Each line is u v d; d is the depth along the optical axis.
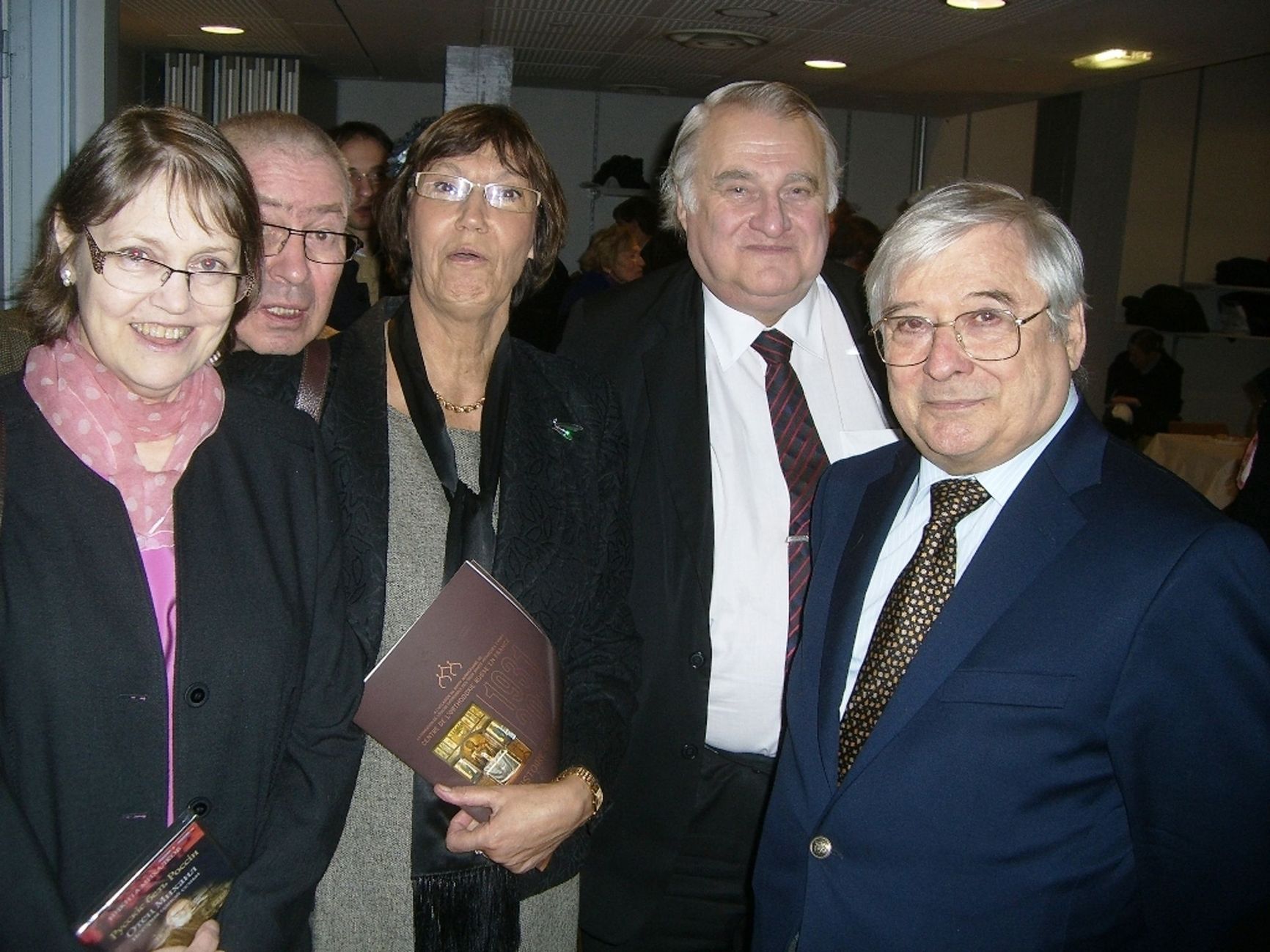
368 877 1.41
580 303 2.12
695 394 1.84
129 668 1.10
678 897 1.89
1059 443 1.26
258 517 1.23
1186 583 1.11
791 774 1.43
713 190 1.78
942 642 1.22
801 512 1.81
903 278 1.25
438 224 1.46
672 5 4.62
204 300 1.10
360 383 1.47
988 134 8.25
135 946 1.09
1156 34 4.68
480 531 1.46
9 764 1.05
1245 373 8.88
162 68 6.55
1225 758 1.11
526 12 4.95
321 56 6.57
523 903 1.53
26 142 2.77
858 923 1.25
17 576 1.05
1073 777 1.17
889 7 4.40
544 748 1.43
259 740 1.20
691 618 1.76
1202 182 8.77
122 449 1.12
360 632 1.37
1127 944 1.21
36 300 1.14
